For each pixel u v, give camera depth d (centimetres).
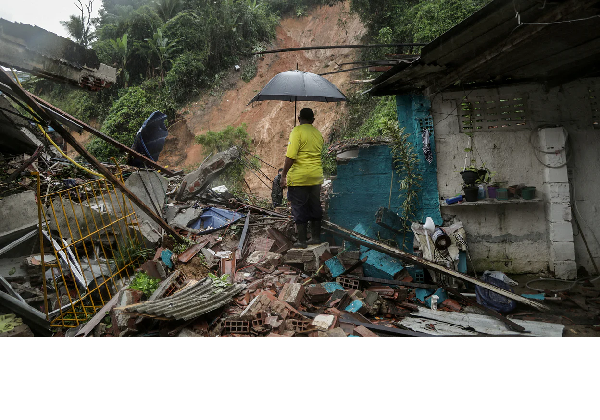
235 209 823
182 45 3048
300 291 481
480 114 649
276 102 2619
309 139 555
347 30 2741
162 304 414
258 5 3244
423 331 434
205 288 463
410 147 651
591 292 553
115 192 589
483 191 635
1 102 843
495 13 391
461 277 530
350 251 569
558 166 620
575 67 575
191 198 873
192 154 2577
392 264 570
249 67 2939
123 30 3116
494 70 580
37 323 450
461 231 631
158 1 3144
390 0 2128
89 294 509
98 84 660
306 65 2883
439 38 460
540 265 640
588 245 637
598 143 632
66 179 766
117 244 570
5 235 537
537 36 409
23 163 779
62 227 580
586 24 393
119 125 2466
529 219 642
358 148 695
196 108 2820
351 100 2130
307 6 3288
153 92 2883
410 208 646
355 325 432
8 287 471
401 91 663
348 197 664
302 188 563
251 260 600
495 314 477
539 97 638
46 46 575
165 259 569
